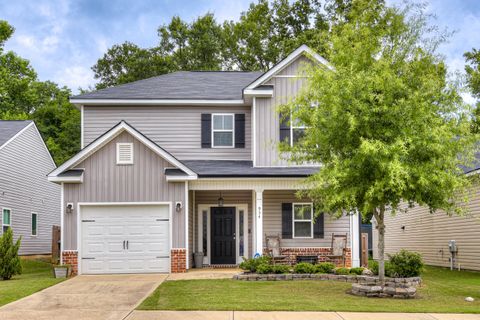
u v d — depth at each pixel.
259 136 21.03
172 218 19.25
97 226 19.25
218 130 22.47
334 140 13.67
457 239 23.52
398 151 12.46
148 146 19.33
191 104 22.31
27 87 43.09
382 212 14.12
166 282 16.02
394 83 13.59
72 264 18.89
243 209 22.30
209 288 14.61
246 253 22.08
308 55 20.58
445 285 16.59
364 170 13.04
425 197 13.38
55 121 45.75
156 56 47.22
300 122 15.21
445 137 12.98
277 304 12.11
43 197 30.92
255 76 25.83
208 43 47.25
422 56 19.44
